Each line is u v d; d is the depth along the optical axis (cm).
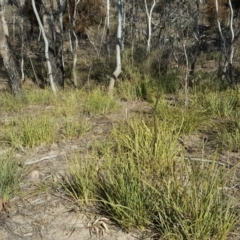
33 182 370
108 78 1191
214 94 662
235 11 1661
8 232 296
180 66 1153
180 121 486
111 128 540
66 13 1811
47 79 1326
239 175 357
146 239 276
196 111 541
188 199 269
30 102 801
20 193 348
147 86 800
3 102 776
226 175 308
